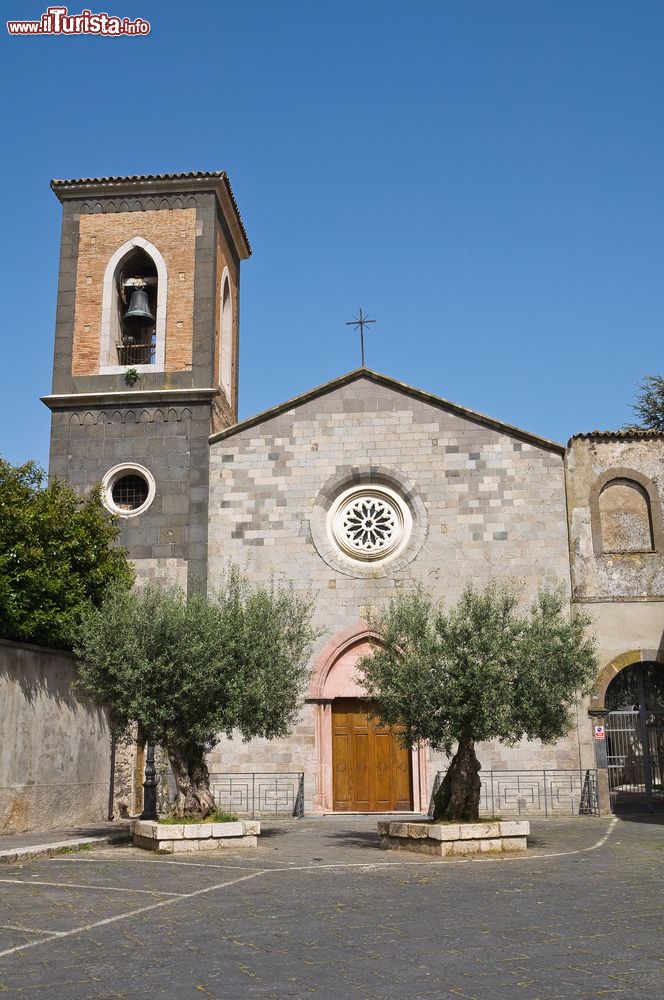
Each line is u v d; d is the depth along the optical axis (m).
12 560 21.14
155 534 28.03
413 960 8.71
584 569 26.98
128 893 12.60
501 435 27.88
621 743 27.03
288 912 11.14
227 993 7.66
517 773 25.75
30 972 8.36
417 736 18.06
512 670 17.66
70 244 30.52
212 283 29.86
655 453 27.69
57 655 22.03
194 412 28.81
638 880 13.52
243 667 18.84
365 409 28.42
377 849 17.89
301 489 28.08
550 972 8.23
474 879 13.76
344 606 27.12
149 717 18.17
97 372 29.44
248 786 26.20
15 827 19.81
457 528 27.34
